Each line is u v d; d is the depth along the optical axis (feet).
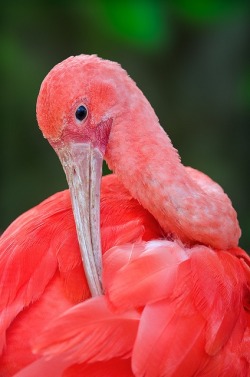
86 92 25.59
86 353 20.84
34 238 23.85
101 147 26.30
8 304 22.62
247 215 54.29
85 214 25.26
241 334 24.40
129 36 53.26
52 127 25.46
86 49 55.62
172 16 53.88
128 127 26.27
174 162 25.99
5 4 53.83
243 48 55.72
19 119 54.90
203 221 25.38
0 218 54.08
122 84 26.37
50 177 54.90
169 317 21.94
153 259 22.82
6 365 22.16
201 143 56.13
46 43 55.36
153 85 56.75
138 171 25.84
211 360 22.91
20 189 54.60
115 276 22.33
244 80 55.06
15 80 54.60
